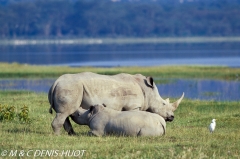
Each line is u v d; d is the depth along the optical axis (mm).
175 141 57312
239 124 71000
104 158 50688
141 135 58906
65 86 61062
